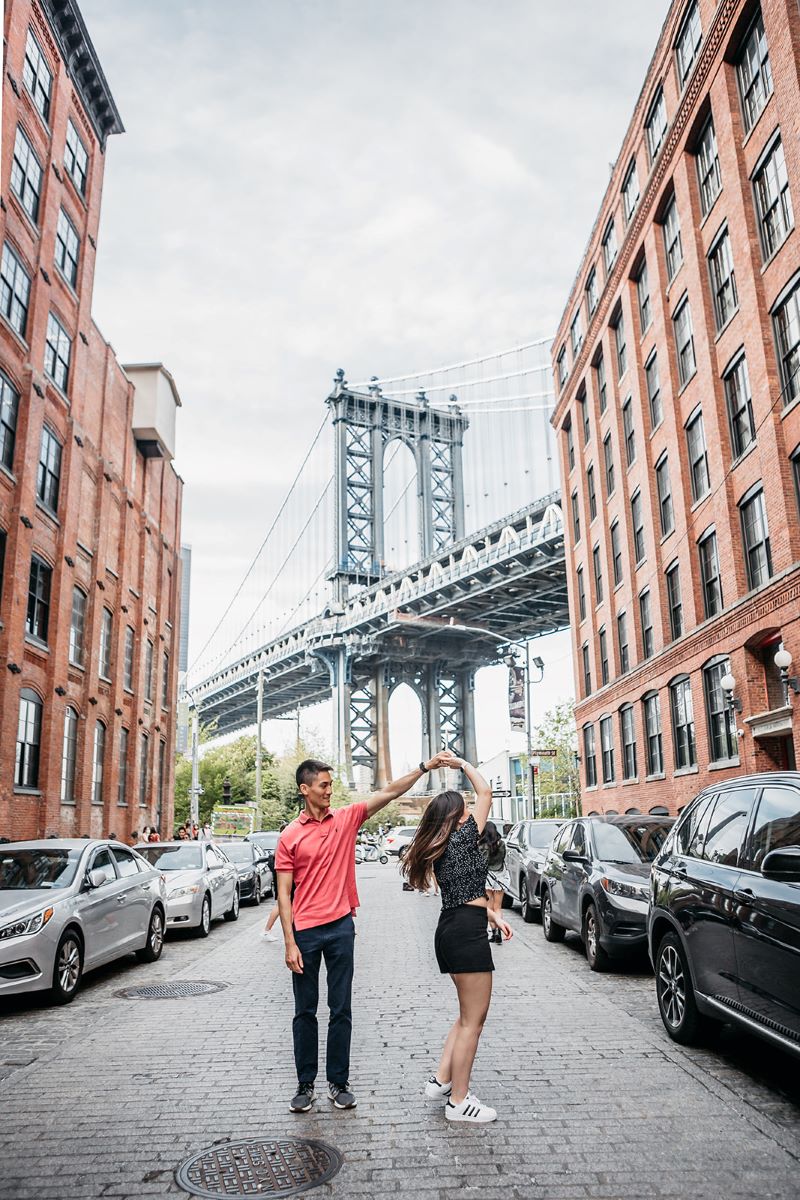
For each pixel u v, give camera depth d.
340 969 5.23
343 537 104.19
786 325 18.30
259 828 51.47
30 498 20.66
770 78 18.91
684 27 23.84
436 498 113.81
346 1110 5.05
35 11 21.98
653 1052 6.29
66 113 23.72
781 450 18.08
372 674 103.31
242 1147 4.50
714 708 21.98
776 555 18.14
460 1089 4.88
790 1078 5.66
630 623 28.92
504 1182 4.04
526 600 74.50
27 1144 4.58
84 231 25.42
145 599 32.03
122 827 29.09
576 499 37.75
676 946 6.61
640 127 27.33
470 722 105.19
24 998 9.24
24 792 20.52
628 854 10.91
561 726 54.41
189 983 9.80
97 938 9.89
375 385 111.62
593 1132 4.64
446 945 4.93
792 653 17.41
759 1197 3.86
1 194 19.33
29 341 21.05
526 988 8.92
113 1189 4.02
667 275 25.62
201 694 113.94
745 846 5.94
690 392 23.56
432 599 80.12
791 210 17.86
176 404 34.47
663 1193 3.90
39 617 21.97
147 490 32.94
